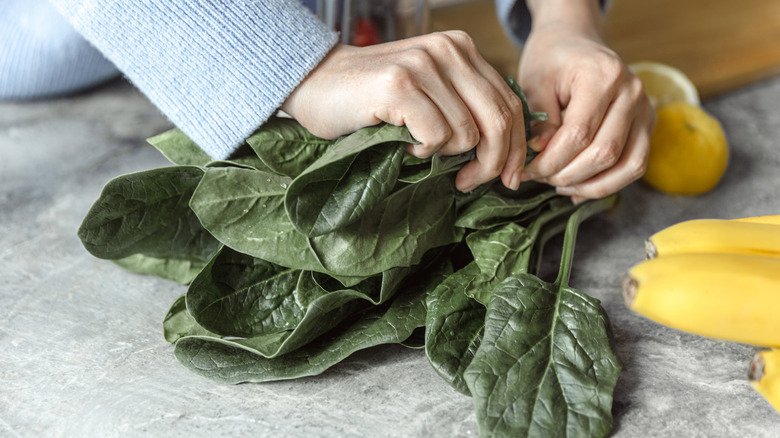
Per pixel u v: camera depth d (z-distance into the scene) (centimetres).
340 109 49
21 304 54
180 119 51
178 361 50
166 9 50
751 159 69
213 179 49
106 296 55
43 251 58
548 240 60
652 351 51
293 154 51
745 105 77
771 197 64
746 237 47
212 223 49
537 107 56
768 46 83
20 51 73
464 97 49
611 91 53
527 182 56
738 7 94
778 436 46
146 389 48
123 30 50
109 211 50
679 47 83
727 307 44
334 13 70
